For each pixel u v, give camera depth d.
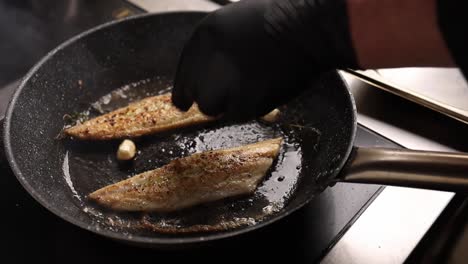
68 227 0.52
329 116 0.58
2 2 0.75
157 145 0.59
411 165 0.46
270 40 0.47
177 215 0.52
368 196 0.54
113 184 0.54
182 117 0.60
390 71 0.66
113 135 0.59
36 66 0.58
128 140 0.59
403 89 0.63
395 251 0.51
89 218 0.52
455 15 0.35
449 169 0.45
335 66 0.47
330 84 0.58
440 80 0.65
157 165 0.57
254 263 0.50
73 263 0.50
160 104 0.61
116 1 0.76
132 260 0.50
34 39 0.72
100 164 0.57
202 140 0.60
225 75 0.48
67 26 0.73
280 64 0.48
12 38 0.72
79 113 0.62
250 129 0.60
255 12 0.47
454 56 0.36
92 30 0.62
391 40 0.39
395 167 0.46
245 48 0.47
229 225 0.52
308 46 0.46
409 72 0.66
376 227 0.52
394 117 0.62
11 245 0.51
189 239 0.44
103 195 0.53
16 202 0.53
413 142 0.59
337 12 0.42
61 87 0.61
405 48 0.39
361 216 0.53
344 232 0.52
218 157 0.55
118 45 0.65
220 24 0.48
